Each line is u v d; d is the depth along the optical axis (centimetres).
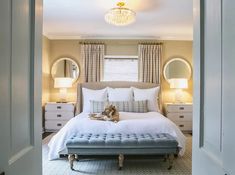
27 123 96
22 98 90
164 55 624
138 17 440
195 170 111
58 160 367
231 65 72
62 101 610
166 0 352
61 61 624
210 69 93
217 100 85
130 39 623
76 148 321
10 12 78
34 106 102
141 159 373
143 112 504
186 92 623
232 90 71
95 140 324
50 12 412
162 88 622
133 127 367
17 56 84
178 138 364
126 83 595
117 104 507
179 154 368
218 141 84
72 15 430
